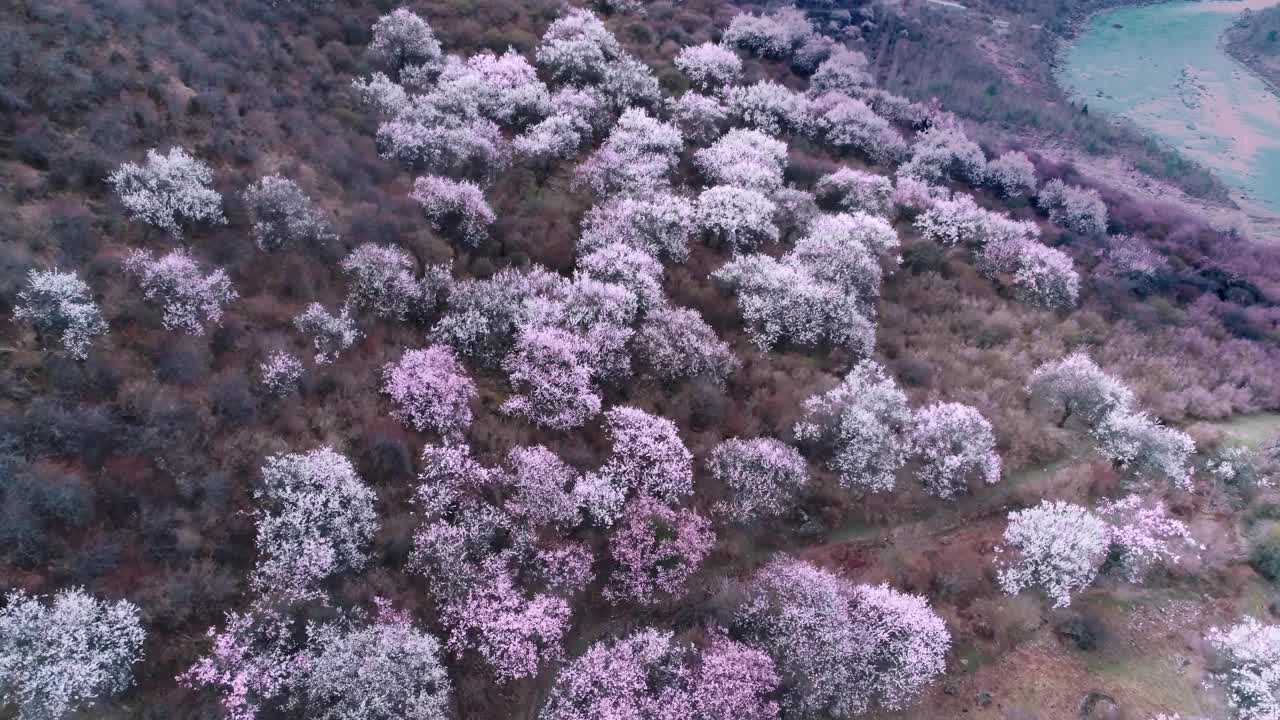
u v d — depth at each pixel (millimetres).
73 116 29938
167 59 35188
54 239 25453
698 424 29797
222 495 22312
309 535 22344
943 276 41531
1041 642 25906
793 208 40375
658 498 26797
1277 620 27250
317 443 24641
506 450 26969
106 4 35219
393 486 24891
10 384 22109
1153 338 40250
